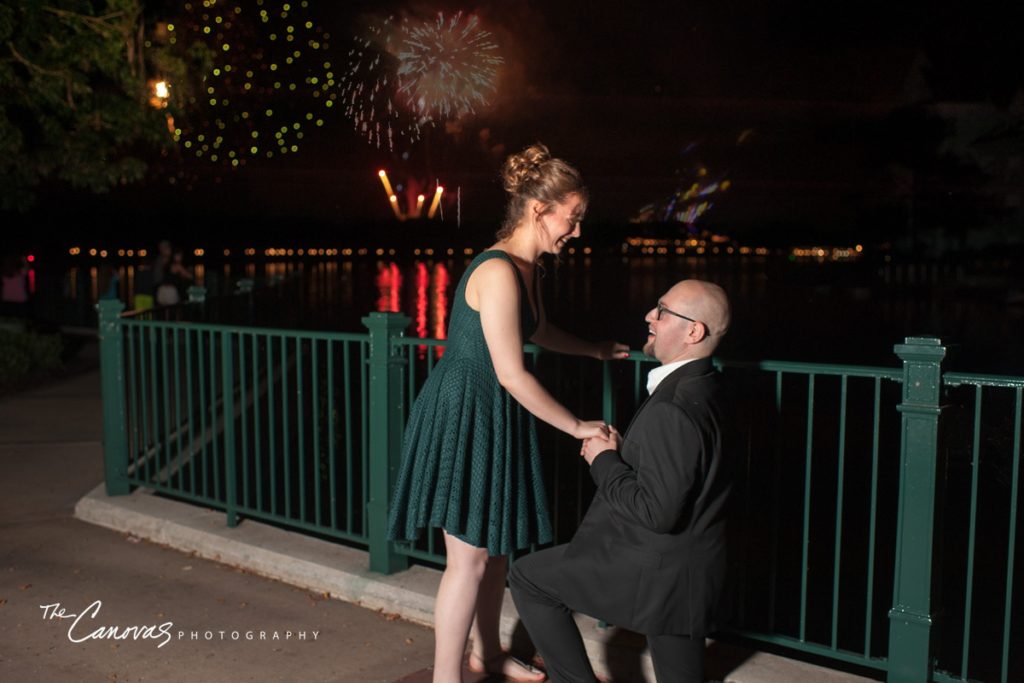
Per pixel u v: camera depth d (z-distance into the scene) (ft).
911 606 9.88
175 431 24.95
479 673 11.00
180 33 35.96
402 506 9.63
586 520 8.87
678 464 7.81
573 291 86.07
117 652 11.79
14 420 27.09
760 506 22.44
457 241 150.51
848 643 15.97
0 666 11.35
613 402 11.45
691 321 8.33
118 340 17.80
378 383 13.35
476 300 9.18
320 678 11.16
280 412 28.86
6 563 15.03
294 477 24.79
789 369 10.61
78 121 35.01
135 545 16.05
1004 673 10.12
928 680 9.86
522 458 9.61
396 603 13.07
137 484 18.28
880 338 55.57
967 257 107.65
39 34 31.14
